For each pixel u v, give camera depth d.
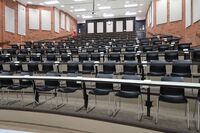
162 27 12.34
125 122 3.72
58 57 7.74
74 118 4.21
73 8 17.08
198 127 3.48
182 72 5.03
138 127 3.59
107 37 15.38
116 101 4.93
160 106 4.48
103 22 22.88
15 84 5.36
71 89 4.80
